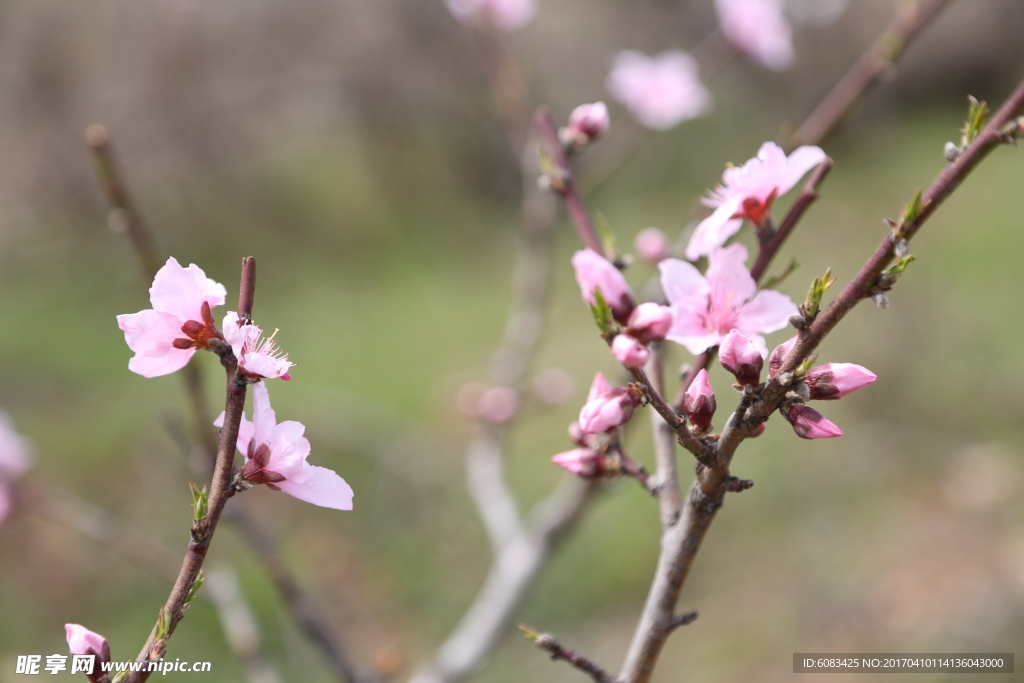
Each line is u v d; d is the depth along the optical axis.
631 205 9.54
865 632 3.88
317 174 9.43
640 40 11.25
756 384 0.89
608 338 0.94
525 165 2.80
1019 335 5.99
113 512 5.00
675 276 1.06
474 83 10.27
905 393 5.58
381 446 5.12
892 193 9.88
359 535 4.85
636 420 2.50
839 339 5.98
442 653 2.35
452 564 4.68
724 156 10.66
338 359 6.93
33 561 4.57
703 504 0.97
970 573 4.02
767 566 4.52
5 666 3.93
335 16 9.93
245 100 9.43
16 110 8.56
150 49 9.02
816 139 2.24
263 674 2.05
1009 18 13.04
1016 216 8.07
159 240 8.61
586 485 2.25
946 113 12.93
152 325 0.89
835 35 12.34
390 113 10.14
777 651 3.95
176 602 0.81
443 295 8.24
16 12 8.53
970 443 5.11
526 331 2.89
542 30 10.74
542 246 2.84
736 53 2.87
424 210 9.66
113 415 5.80
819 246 8.02
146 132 8.92
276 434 0.89
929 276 7.05
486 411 2.90
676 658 4.15
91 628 4.29
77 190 8.55
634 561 4.61
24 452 2.23
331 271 8.71
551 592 4.49
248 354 0.87
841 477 4.98
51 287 7.80
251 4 9.55
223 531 4.62
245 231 8.94
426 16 10.18
